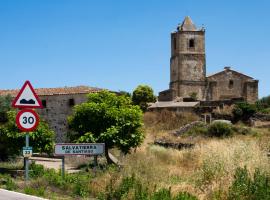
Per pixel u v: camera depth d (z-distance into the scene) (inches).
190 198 481.1
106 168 730.8
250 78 3900.1
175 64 4028.1
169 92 3900.1
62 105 1993.1
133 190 515.2
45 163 1210.6
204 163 645.3
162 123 2812.5
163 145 1681.8
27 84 595.8
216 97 3882.9
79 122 1024.2
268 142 959.0
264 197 455.2
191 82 3937.0
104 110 1007.0
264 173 522.6
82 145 642.2
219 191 495.2
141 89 3641.7
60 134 1982.0
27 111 592.1
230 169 577.3
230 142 848.9
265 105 2908.5
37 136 971.9
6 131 976.3
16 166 1068.5
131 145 1011.9
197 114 3014.3
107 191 529.7
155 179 623.5
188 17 4094.5
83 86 2094.0
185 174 706.8
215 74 3907.5
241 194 470.6
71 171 948.0
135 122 1015.0
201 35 4003.4
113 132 983.6
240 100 3036.4
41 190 547.5
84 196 541.6
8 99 1582.2
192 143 1604.3
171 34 4141.2
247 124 2719.0
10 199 498.6
